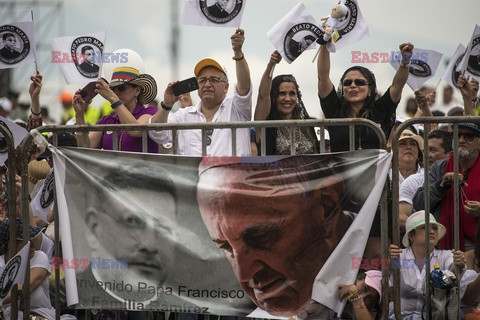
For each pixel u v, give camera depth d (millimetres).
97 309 16188
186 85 16797
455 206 15367
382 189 15164
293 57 16594
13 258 15875
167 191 15742
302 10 16531
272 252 15406
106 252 15914
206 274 15625
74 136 18781
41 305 16969
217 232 15578
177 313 16297
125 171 15898
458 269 15359
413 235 15930
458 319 15281
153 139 16969
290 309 15406
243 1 16609
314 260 15305
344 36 17219
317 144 18016
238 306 15539
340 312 15227
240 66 16953
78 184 16016
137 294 15812
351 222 15195
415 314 15773
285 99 17438
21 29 17531
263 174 15430
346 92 17234
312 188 15305
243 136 17062
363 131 16891
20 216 17609
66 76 17391
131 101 18188
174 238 15703
